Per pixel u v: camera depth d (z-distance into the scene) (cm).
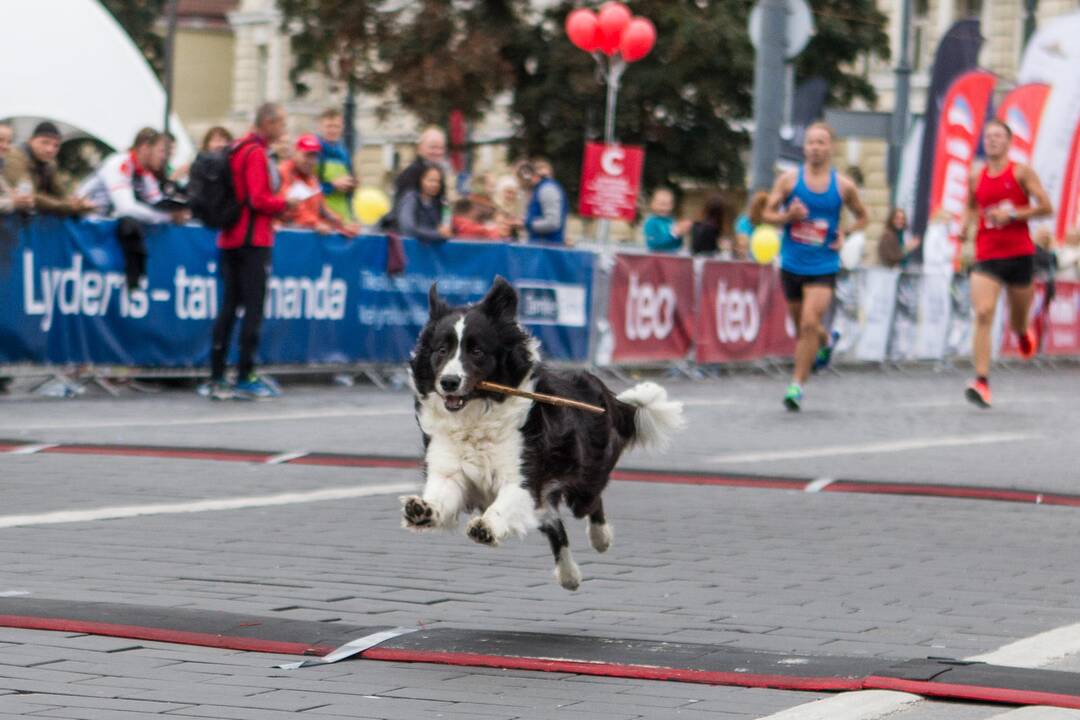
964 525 959
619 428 771
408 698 554
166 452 1184
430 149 1855
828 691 566
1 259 1473
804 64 3944
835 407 1756
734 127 3781
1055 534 935
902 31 3428
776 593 750
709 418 1583
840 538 905
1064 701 544
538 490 694
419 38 3694
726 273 2231
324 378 1822
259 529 888
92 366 1564
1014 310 1761
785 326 2369
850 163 4522
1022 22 4459
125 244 1572
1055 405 1902
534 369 695
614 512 982
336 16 3719
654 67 3609
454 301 1891
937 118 3036
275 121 1554
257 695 554
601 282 2034
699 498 1046
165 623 645
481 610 702
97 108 2506
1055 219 3166
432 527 671
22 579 734
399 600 718
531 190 2020
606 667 592
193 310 1650
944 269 2739
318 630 643
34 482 1030
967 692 554
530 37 3703
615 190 2239
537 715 536
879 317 2516
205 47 6888
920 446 1381
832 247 1645
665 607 714
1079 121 3153
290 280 1722
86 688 556
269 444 1261
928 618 700
